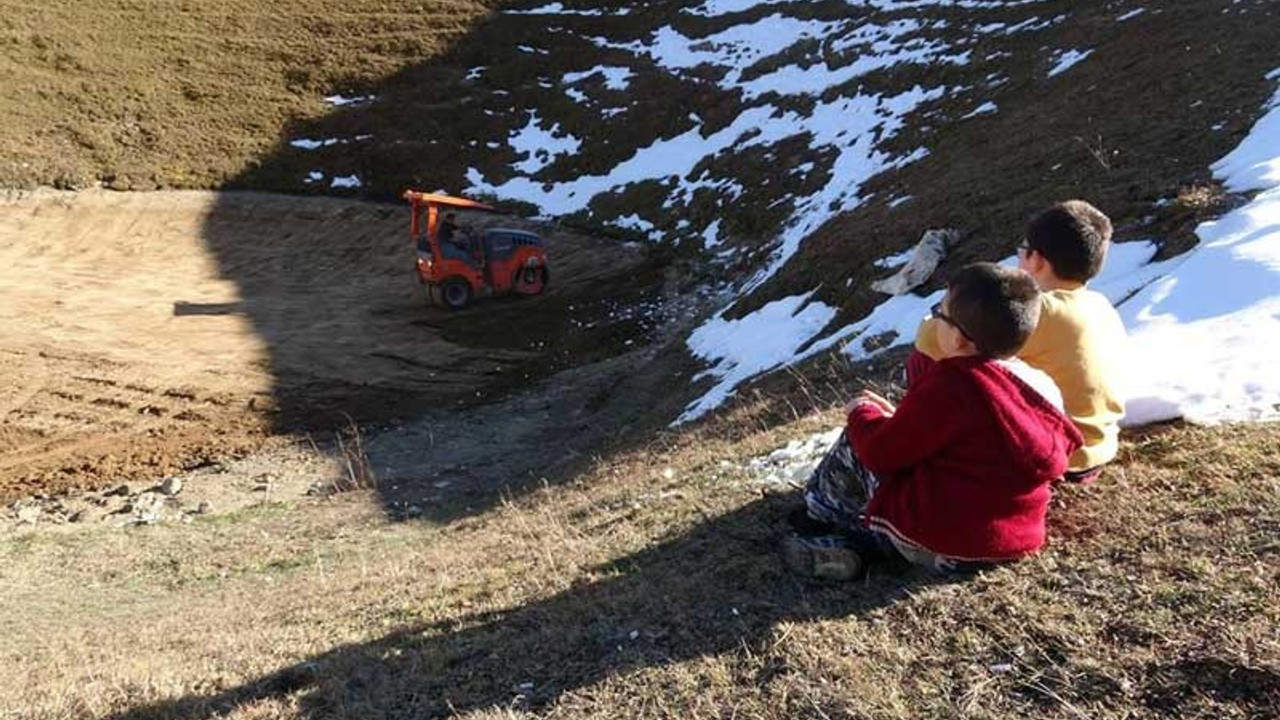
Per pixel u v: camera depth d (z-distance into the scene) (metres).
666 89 32.53
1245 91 13.68
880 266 14.58
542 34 37.53
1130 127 14.41
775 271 18.69
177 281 22.42
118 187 27.88
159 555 10.73
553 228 27.55
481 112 33.75
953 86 23.75
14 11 34.97
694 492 6.63
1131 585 3.68
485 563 6.53
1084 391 4.52
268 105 33.12
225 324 19.86
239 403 16.39
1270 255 7.10
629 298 21.83
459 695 4.11
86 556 10.88
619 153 30.34
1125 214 11.22
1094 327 4.57
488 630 4.88
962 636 3.60
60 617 8.70
